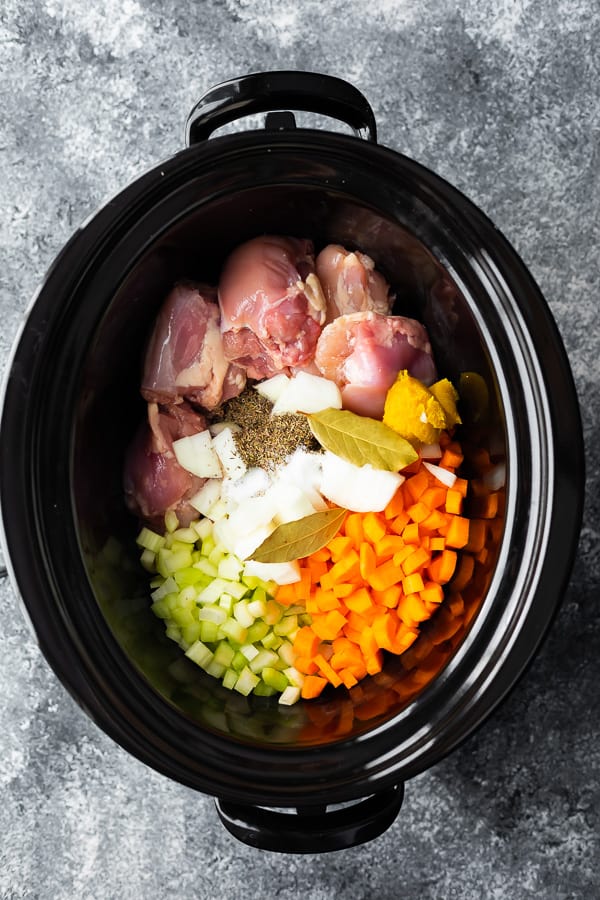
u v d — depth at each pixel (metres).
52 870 1.29
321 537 1.09
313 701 1.16
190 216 1.00
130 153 1.28
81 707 0.95
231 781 0.99
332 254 1.14
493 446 1.05
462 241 1.00
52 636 0.94
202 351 1.12
